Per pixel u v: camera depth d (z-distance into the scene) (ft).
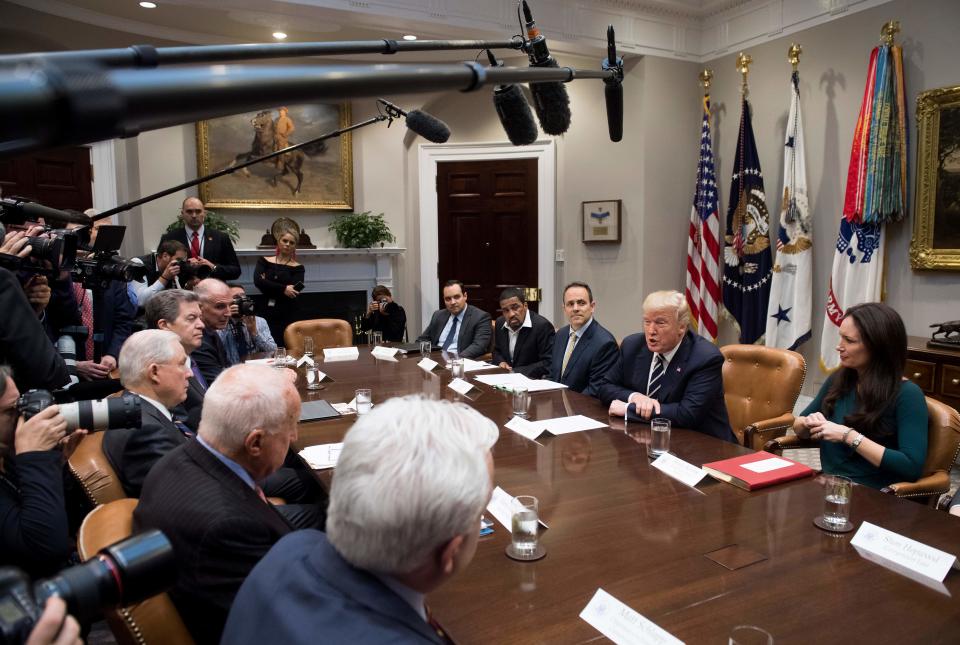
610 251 19.39
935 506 6.81
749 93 17.75
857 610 3.71
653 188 18.61
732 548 4.49
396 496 2.41
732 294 18.01
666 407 7.79
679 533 4.74
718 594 3.90
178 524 4.07
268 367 4.78
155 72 0.95
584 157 19.63
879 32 14.79
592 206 19.40
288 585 2.67
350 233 20.35
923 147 13.92
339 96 1.31
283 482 7.70
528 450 6.73
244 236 20.15
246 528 4.11
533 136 3.64
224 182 19.48
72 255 7.00
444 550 2.53
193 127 19.02
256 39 17.65
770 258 17.33
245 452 4.47
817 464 13.46
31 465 4.80
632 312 19.07
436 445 2.52
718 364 7.88
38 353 6.19
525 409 8.10
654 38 18.16
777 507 5.20
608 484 5.74
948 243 13.73
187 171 19.08
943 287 13.97
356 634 2.40
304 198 20.51
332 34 17.35
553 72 2.08
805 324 16.42
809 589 3.94
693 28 18.72
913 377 12.14
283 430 4.60
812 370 16.84
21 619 2.06
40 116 0.77
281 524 4.55
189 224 15.58
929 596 3.86
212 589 4.00
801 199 16.26
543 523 4.93
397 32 16.25
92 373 8.73
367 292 21.27
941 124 13.66
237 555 4.07
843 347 7.06
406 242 22.03
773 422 9.14
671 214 18.97
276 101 1.16
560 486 5.70
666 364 8.21
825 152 16.07
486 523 4.94
